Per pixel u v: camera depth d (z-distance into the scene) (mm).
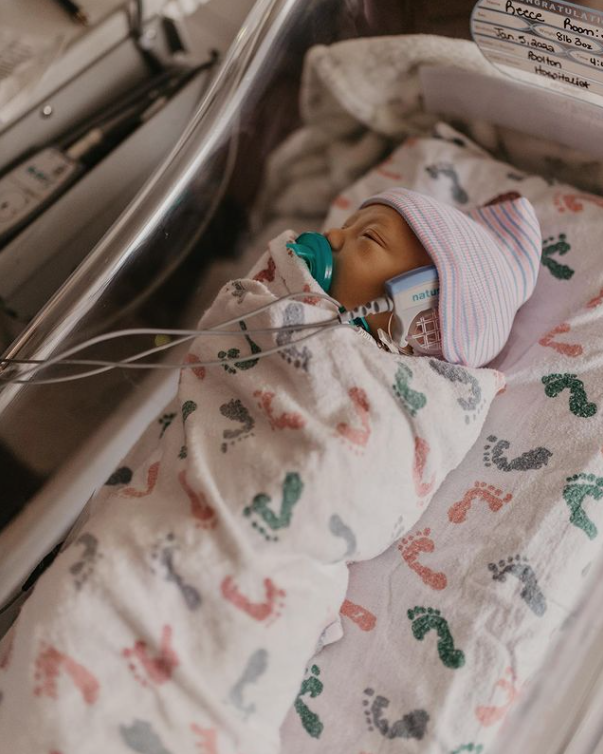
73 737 718
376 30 1229
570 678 862
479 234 1017
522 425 1023
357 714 843
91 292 1039
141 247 1106
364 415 851
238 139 1263
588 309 1092
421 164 1313
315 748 830
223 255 1371
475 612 867
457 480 998
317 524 808
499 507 952
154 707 744
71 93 1331
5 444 986
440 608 886
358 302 1005
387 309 937
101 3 1364
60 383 1040
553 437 996
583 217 1181
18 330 1188
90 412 1126
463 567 910
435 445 891
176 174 1147
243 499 802
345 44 1283
